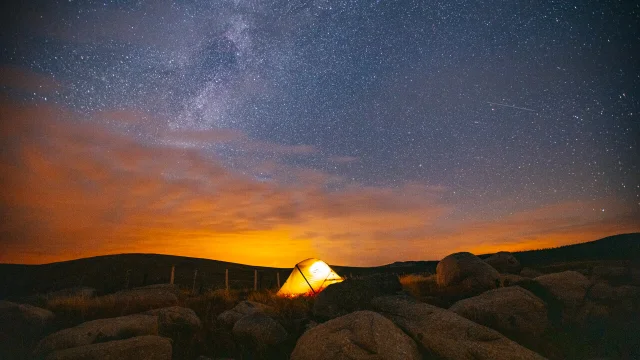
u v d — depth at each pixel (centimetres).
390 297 1034
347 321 796
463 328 774
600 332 942
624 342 880
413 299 1005
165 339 891
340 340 748
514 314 934
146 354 841
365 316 788
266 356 945
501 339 732
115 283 3278
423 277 1859
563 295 1087
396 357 707
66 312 1363
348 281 1233
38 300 1584
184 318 1130
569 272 1170
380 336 739
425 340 793
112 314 1365
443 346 760
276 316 1198
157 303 1487
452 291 1395
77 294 1723
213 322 1202
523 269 1869
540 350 868
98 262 5497
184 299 1678
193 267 5528
